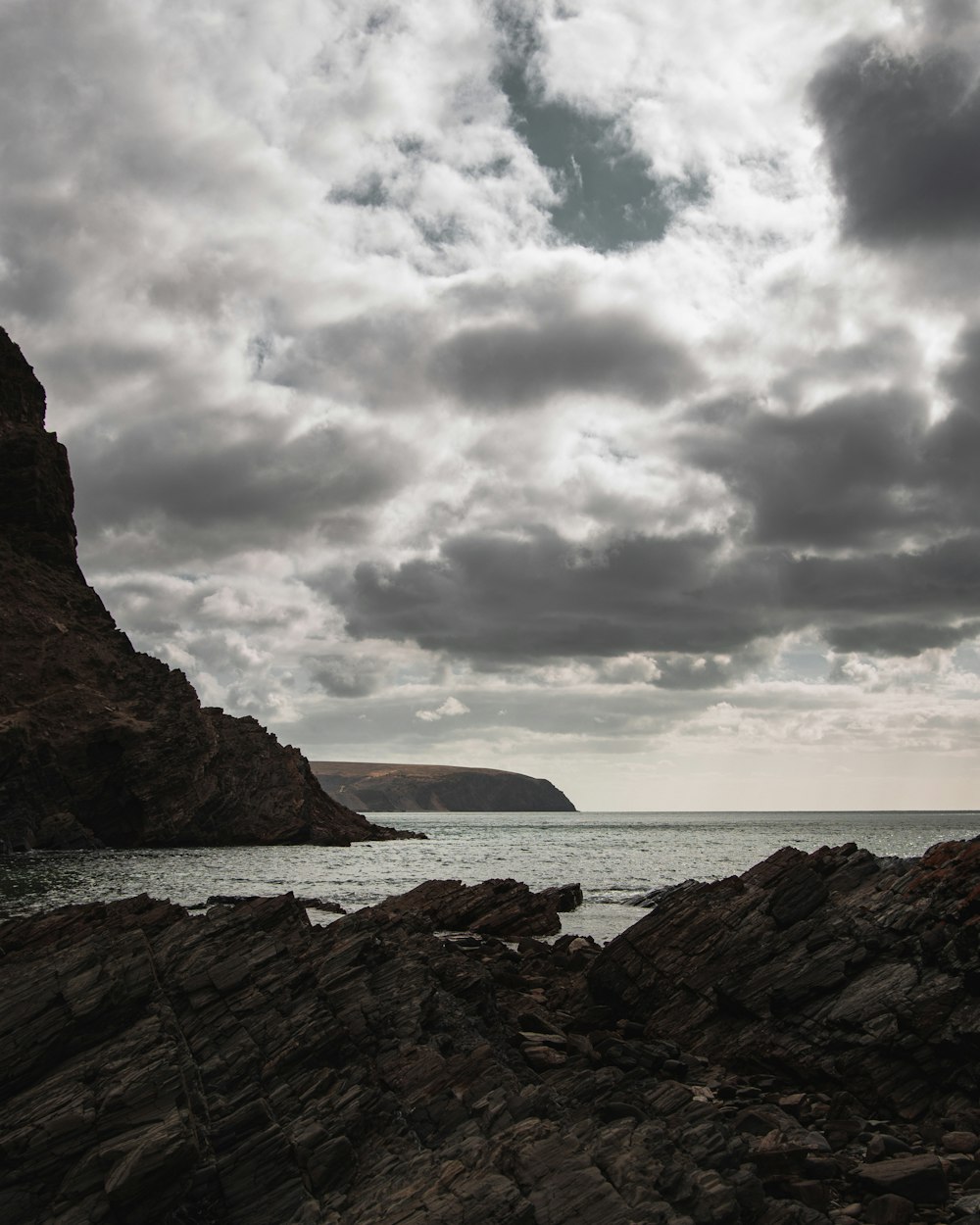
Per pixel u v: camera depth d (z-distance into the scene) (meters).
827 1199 13.45
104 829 121.75
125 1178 12.26
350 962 20.80
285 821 138.50
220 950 20.25
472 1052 17.16
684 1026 24.00
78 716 123.12
